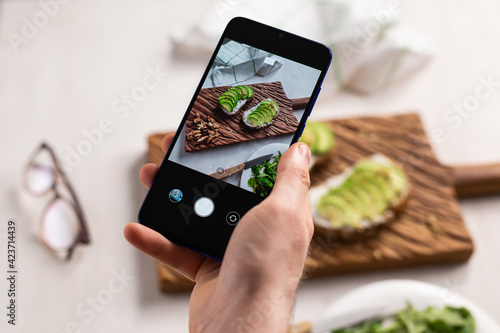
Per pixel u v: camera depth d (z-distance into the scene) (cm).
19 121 84
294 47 52
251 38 52
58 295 71
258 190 50
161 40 92
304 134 78
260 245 45
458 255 73
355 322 65
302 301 71
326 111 86
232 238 46
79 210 75
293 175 47
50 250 74
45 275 73
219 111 51
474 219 77
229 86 51
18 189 79
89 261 74
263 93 51
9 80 88
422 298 67
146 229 52
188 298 71
